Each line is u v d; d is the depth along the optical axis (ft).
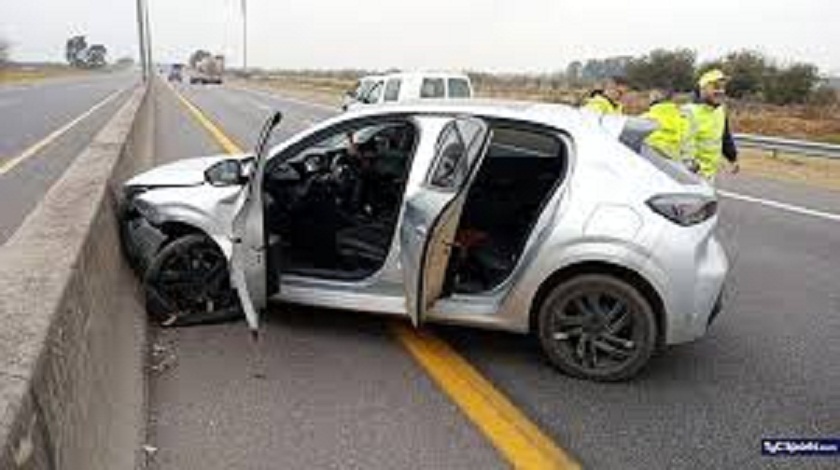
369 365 16.16
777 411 14.88
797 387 16.01
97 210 15.88
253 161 17.60
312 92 184.75
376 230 18.33
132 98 76.79
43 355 8.52
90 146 28.25
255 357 16.29
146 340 16.38
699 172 27.58
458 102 17.33
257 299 16.42
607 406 14.85
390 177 19.54
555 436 13.57
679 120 27.30
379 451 12.73
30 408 7.65
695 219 15.66
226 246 17.58
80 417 9.78
